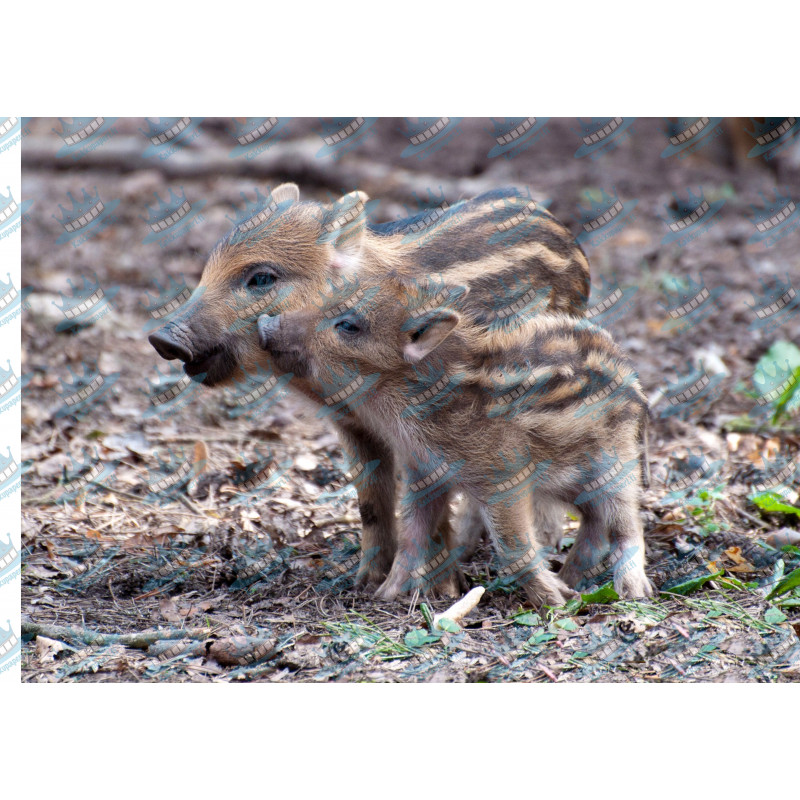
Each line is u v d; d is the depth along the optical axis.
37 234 22.83
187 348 8.71
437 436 8.88
